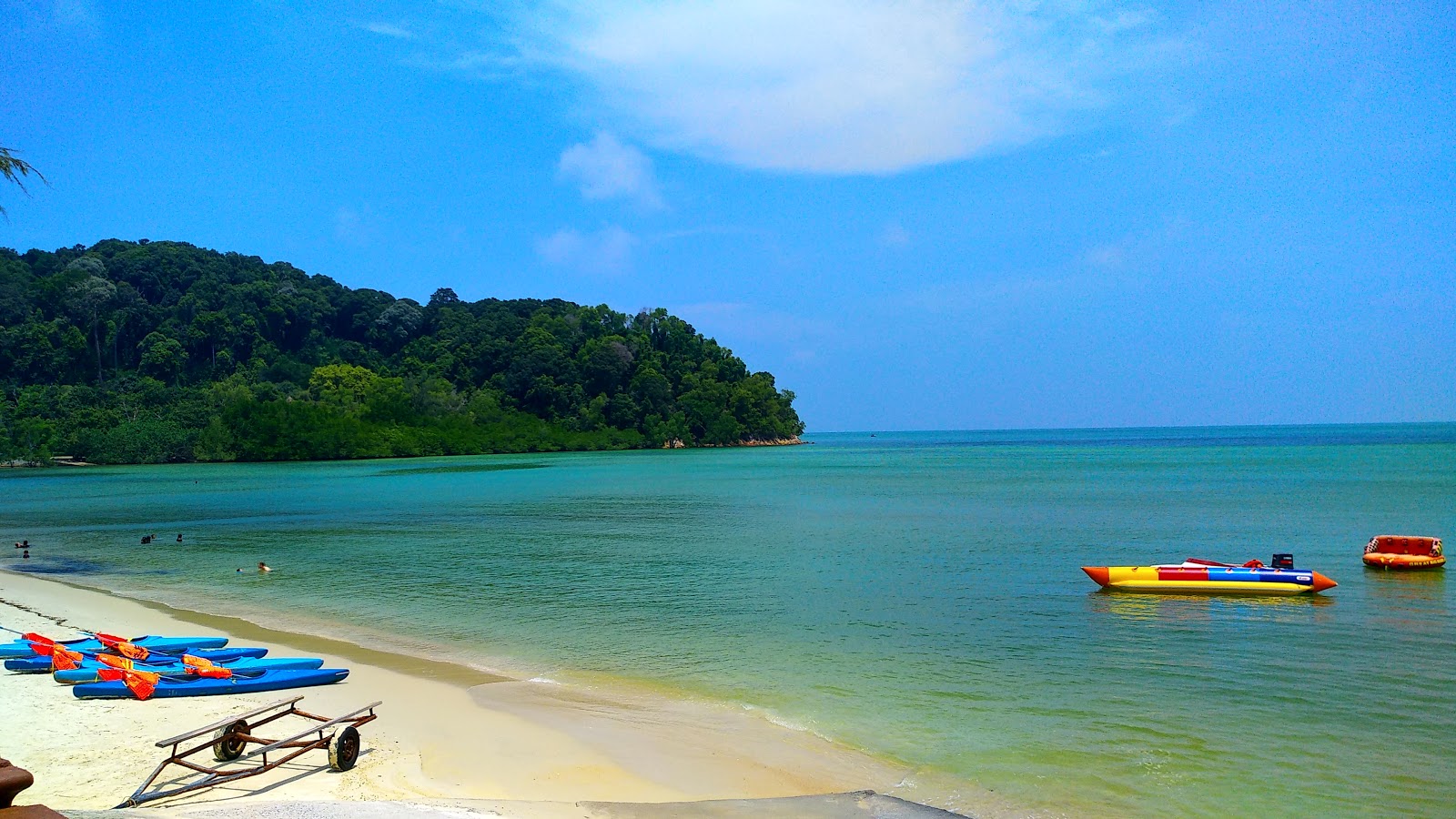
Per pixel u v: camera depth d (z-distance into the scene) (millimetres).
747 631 23453
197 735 12555
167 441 138125
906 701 17203
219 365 179625
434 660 20391
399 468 124312
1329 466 106438
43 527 51938
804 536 44531
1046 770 13703
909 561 35688
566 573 33250
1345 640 22297
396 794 12203
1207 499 63750
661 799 12352
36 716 15477
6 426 134125
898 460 143750
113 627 23828
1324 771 13734
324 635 23000
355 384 174375
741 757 14078
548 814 11422
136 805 11344
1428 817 12188
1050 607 26500
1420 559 32844
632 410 195250
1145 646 21672
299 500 70500
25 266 199625
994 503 62375
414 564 35750
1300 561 35094
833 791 12789
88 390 150500
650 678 18828
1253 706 16859
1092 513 54594
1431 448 163875
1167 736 15203
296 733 14734
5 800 6270
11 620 24812
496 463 137250
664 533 46312
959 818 11898
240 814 10602
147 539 43094
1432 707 16828
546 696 17391
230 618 25250
